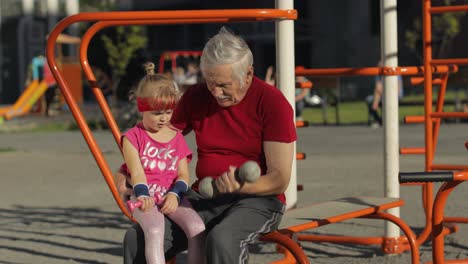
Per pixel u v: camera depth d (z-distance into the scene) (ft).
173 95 17.11
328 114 106.93
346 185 41.65
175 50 171.83
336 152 58.23
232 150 17.06
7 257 26.78
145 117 17.24
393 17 25.17
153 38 172.14
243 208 16.79
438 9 24.93
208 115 17.29
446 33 133.28
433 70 25.55
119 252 27.37
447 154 54.03
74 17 19.08
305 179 44.24
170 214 17.30
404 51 143.95
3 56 175.52
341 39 156.25
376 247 27.32
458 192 38.47
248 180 15.39
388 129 25.22
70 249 27.94
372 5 154.10
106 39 116.47
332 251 26.84
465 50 140.26
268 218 16.78
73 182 45.47
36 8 177.58
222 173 17.02
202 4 167.12
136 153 17.31
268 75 45.70
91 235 30.40
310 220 19.08
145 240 16.81
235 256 15.85
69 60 122.93
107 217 34.30
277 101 16.74
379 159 53.31
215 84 16.33
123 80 114.42
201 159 17.39
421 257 25.38
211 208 17.51
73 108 19.17
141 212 17.12
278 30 23.53
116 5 184.24
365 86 141.59
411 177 16.78
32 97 114.52
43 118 112.27
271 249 27.04
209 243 16.01
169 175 17.43
